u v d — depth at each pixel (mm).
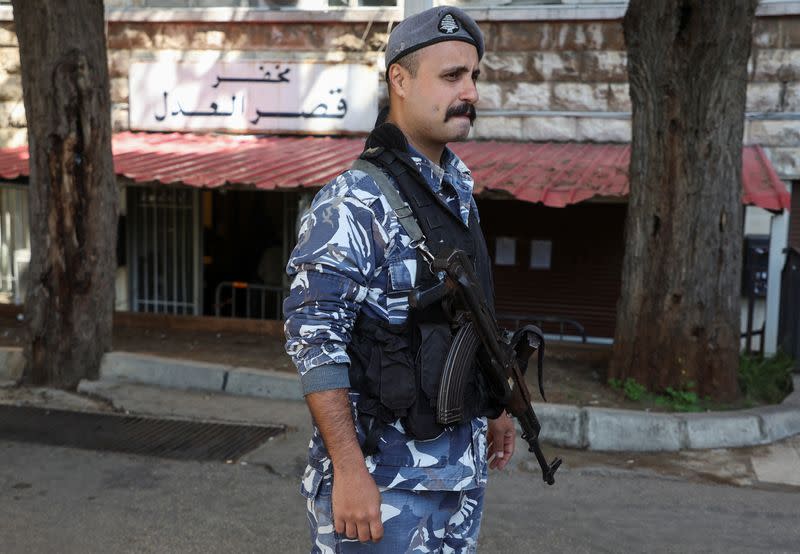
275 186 7734
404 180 1886
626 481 5012
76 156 6559
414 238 1855
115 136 10555
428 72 1908
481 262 2027
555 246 9711
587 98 9469
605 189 7246
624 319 6371
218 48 10430
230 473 5016
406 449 1861
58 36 6363
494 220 9844
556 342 8086
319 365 1765
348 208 1828
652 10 5875
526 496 4746
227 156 9164
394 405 1814
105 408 6246
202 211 10992
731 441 5617
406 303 1856
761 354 7879
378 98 10109
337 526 1776
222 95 10453
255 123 10406
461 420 1860
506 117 9695
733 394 6164
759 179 7504
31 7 6336
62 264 6652
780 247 8672
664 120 5984
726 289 6082
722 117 5898
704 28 5730
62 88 6445
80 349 6715
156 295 11133
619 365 6410
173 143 10117
